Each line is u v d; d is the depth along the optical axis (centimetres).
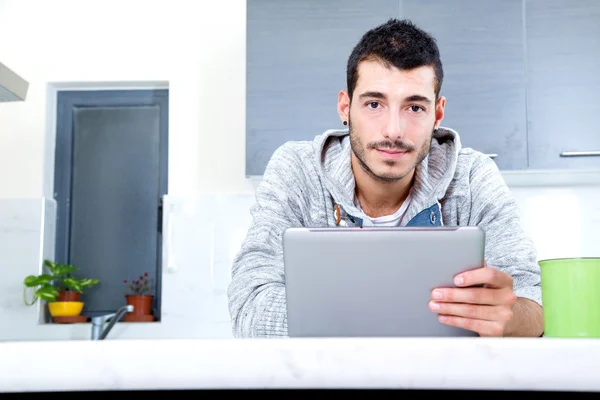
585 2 284
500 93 282
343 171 179
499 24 285
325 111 287
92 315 329
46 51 330
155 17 328
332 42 290
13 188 323
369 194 183
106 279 331
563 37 284
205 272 312
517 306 142
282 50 291
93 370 65
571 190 307
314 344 65
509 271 162
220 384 65
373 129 165
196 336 309
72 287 312
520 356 64
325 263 104
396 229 104
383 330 105
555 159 279
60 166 335
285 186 177
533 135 280
